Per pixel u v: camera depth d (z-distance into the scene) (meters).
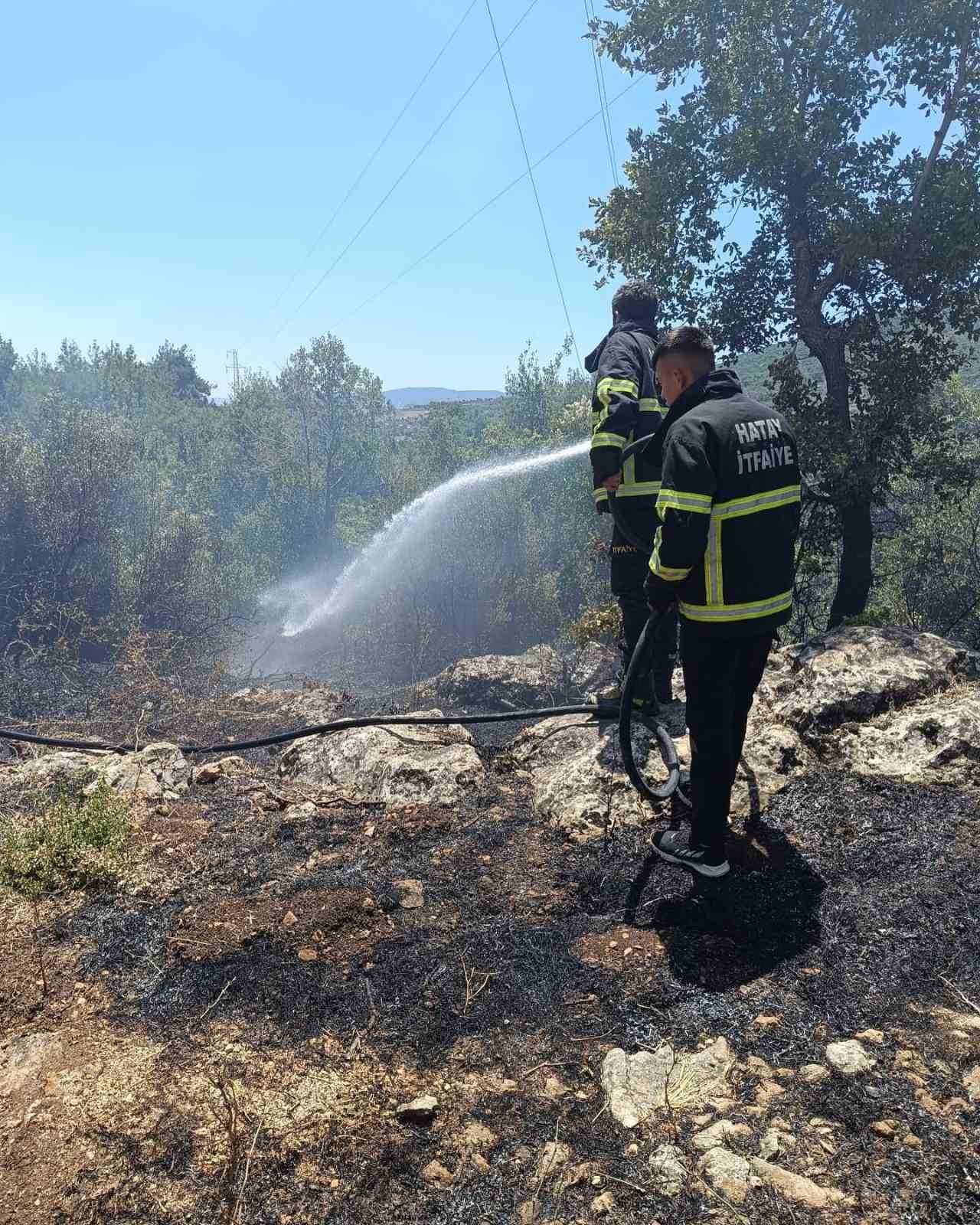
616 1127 1.88
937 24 9.73
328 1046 2.19
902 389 10.80
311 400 29.23
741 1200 1.66
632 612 3.92
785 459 2.58
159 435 34.25
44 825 3.24
